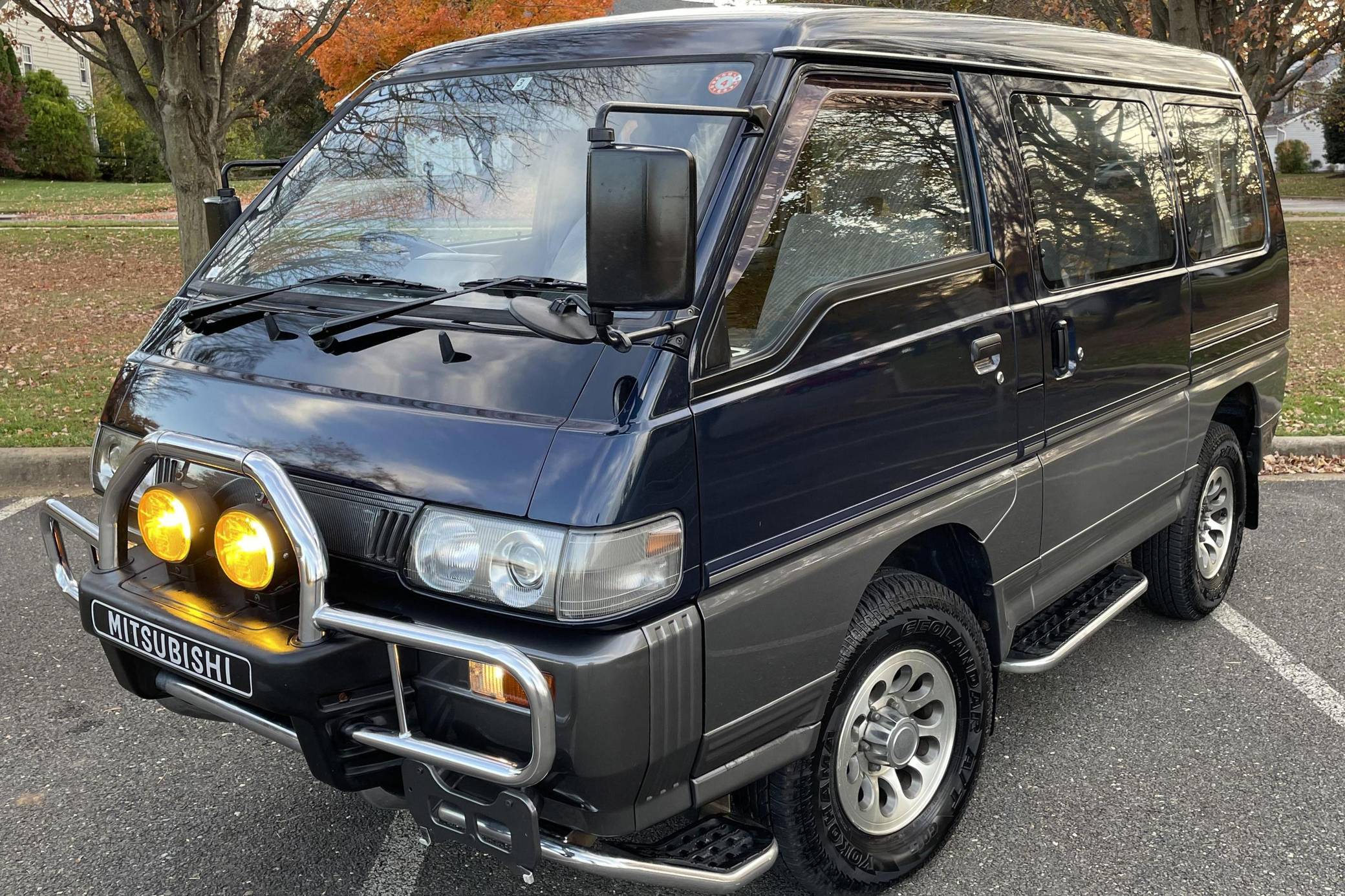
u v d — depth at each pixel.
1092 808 3.57
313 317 2.91
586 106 3.00
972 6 19.92
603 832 2.37
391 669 2.38
